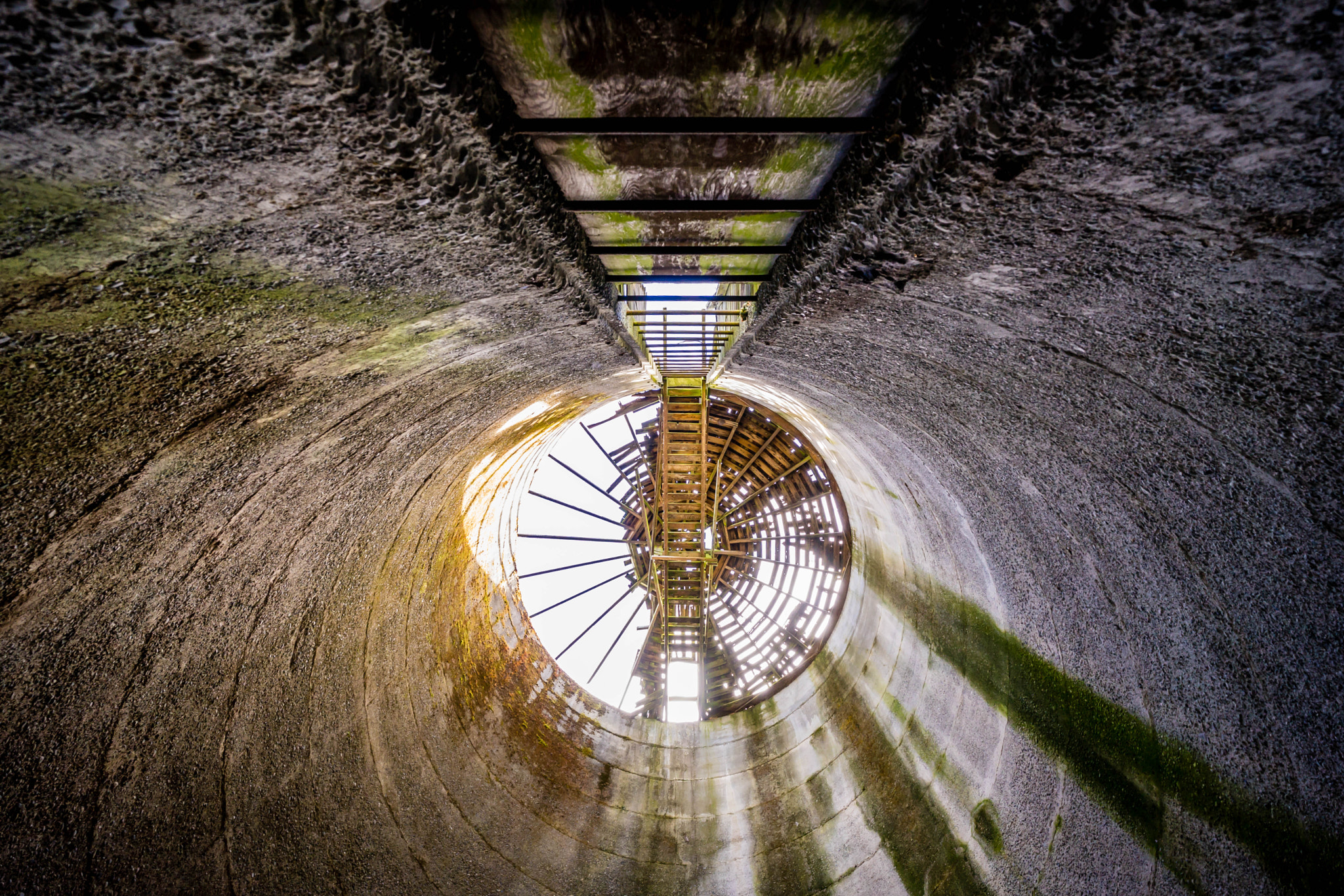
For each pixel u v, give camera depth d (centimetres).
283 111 109
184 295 141
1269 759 201
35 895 177
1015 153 131
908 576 544
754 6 124
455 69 127
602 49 137
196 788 239
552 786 524
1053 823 313
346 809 328
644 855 518
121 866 206
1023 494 291
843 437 545
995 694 381
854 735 546
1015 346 208
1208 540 201
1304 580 175
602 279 274
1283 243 119
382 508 349
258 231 136
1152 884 251
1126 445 210
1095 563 265
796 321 292
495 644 581
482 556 580
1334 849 181
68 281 118
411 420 299
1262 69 92
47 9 79
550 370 362
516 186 170
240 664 261
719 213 223
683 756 634
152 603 207
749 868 506
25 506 148
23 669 167
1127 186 126
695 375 714
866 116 162
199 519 211
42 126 94
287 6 91
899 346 262
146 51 90
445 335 234
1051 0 100
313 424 232
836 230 202
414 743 407
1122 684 268
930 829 413
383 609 392
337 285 169
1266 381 149
